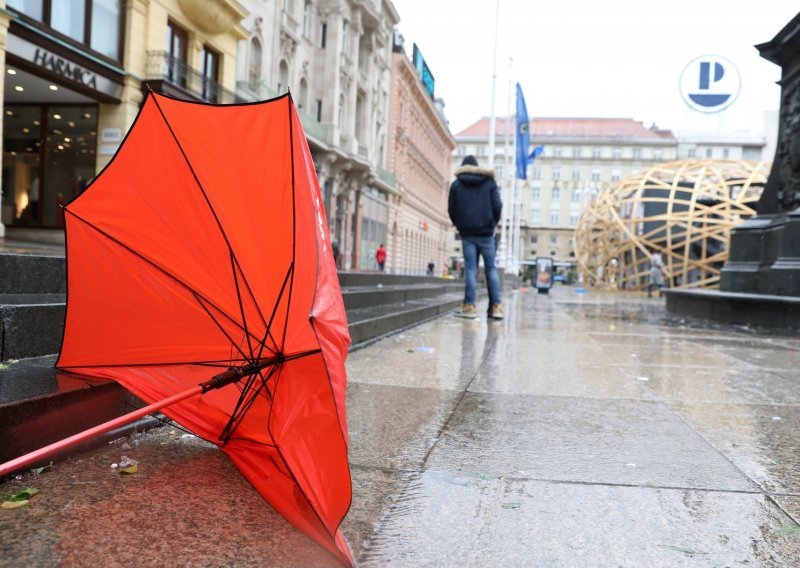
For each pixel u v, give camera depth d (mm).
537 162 105500
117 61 17297
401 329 7578
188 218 2213
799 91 9852
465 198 9547
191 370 2408
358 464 2604
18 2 13844
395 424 3234
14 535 1808
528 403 3793
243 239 2117
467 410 3578
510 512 2143
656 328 9070
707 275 34031
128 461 2434
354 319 6316
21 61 13883
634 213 35844
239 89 23812
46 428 2336
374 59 40781
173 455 2557
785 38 9820
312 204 1956
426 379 4480
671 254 33906
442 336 7188
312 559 1753
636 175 38562
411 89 54312
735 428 3289
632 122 110625
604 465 2658
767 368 5293
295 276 1981
